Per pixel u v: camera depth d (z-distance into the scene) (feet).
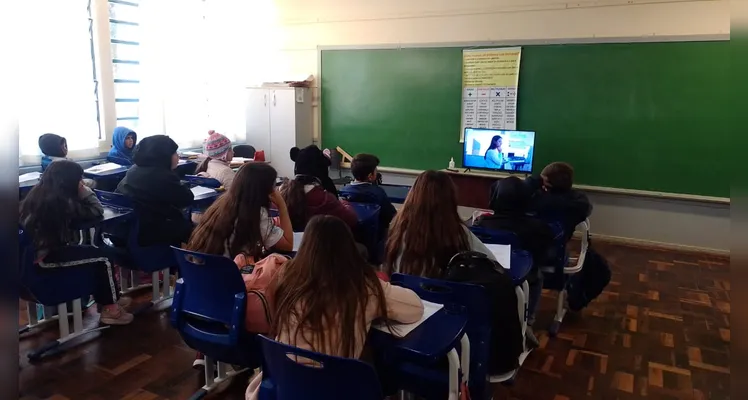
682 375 8.96
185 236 10.78
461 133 19.29
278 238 7.92
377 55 20.40
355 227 10.54
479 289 5.71
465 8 18.66
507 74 18.07
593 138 17.12
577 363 9.30
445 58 19.12
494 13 18.20
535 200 10.62
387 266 7.39
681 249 16.52
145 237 10.30
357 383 4.22
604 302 12.21
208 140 15.12
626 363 9.34
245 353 6.38
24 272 8.60
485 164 18.13
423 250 6.92
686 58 15.56
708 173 15.78
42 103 15.16
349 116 21.43
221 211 7.39
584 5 16.75
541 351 9.73
